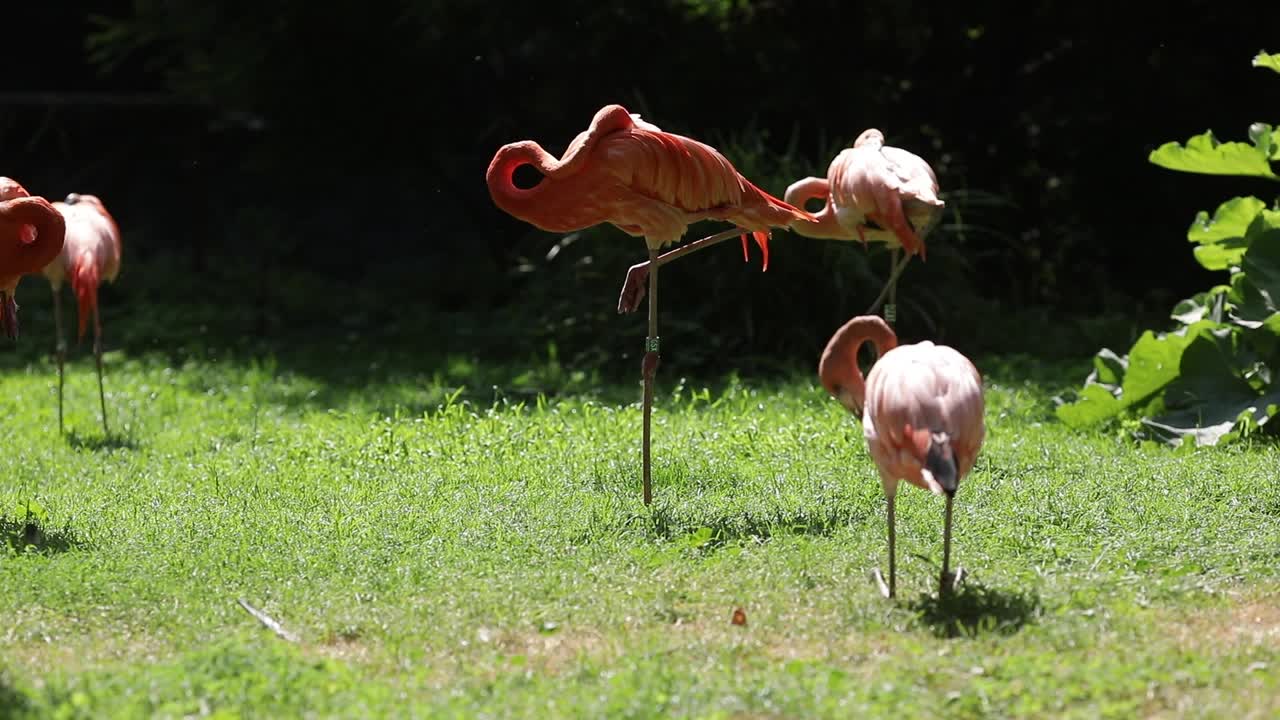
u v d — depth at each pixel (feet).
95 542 29.94
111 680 20.65
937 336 59.26
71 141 92.99
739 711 19.53
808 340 57.52
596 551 28.68
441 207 88.48
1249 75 70.90
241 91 76.64
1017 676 20.68
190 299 78.28
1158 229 75.82
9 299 31.89
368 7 73.77
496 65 77.51
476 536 29.94
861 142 33.96
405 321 73.97
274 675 20.79
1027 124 77.15
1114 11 71.05
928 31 74.43
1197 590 25.26
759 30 72.28
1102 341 62.80
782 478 35.09
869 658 22.20
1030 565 27.12
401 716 19.20
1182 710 19.27
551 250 64.75
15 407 51.29
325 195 90.02
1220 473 34.37
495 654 22.47
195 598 25.94
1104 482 33.68
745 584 26.32
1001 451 37.91
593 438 40.37
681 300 59.31
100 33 94.53
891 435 22.80
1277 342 39.93
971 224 76.54
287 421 48.06
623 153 30.22
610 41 71.51
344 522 31.24
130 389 55.31
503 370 60.03
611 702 19.53
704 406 49.88
